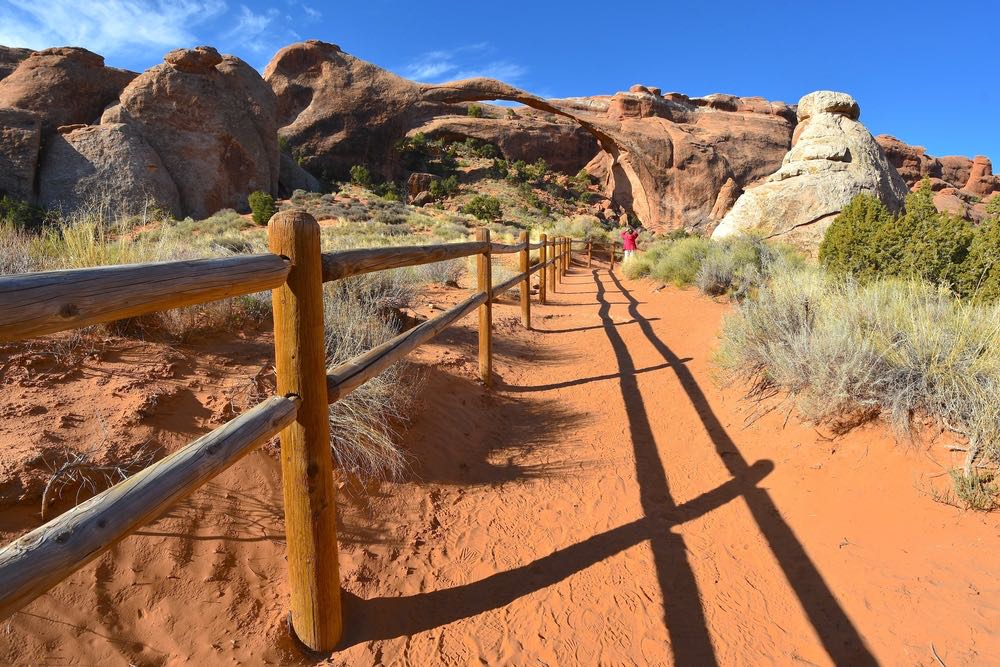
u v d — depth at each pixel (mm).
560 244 15492
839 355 3746
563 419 4547
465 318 7227
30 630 1728
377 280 6027
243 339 3914
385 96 57906
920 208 6801
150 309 1245
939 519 2703
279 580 2281
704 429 4188
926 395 3305
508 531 2977
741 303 7840
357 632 2191
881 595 2348
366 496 2943
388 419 3521
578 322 8406
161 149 36594
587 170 77062
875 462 3201
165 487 1301
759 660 2104
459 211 47938
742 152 59500
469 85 72000
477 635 2227
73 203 31469
